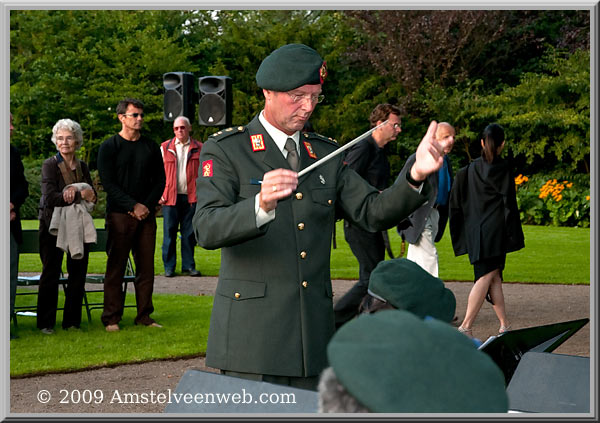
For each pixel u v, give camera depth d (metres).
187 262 11.69
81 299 7.45
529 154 25.78
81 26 30.94
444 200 7.41
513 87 27.69
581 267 12.16
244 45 30.28
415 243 7.37
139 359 6.26
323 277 3.20
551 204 22.09
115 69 29.44
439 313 2.19
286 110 3.15
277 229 3.14
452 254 13.88
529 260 13.07
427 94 28.22
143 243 7.48
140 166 7.30
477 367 1.11
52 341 6.89
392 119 7.04
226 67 30.86
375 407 1.10
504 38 29.59
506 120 25.77
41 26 30.86
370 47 29.72
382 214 3.15
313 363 3.11
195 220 3.06
